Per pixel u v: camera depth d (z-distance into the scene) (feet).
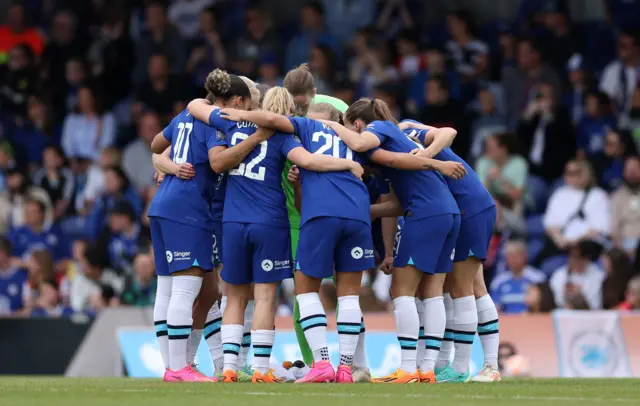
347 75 201.26
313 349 87.97
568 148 178.60
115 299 167.94
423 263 89.20
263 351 89.25
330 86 193.47
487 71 194.70
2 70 216.13
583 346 135.03
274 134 89.71
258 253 88.94
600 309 152.76
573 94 187.11
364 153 91.04
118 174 187.52
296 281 88.94
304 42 205.77
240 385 82.48
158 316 94.48
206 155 91.76
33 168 204.44
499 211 167.63
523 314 141.69
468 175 94.94
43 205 187.52
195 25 219.00
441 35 207.62
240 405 61.82
